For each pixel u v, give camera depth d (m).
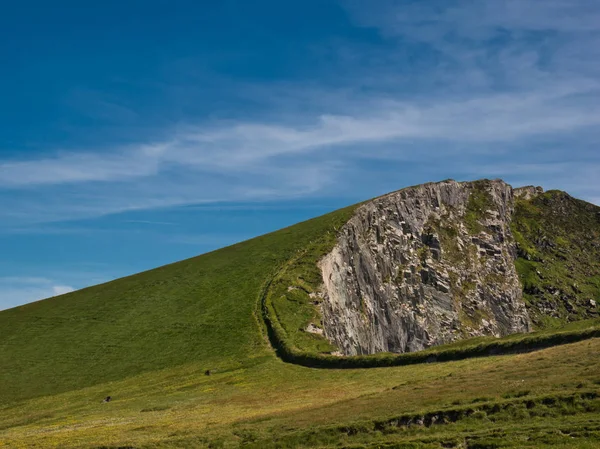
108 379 86.12
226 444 45.03
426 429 40.59
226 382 75.12
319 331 98.50
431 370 63.22
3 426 67.62
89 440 50.81
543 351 56.06
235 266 135.75
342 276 132.75
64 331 109.69
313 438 42.84
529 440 34.59
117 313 116.38
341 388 63.09
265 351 88.62
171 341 98.50
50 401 78.12
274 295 110.94
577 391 39.50
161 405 66.31
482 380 48.88
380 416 44.03
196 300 117.44
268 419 50.59
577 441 33.03
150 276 141.75
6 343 105.81
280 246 144.00
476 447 35.50
